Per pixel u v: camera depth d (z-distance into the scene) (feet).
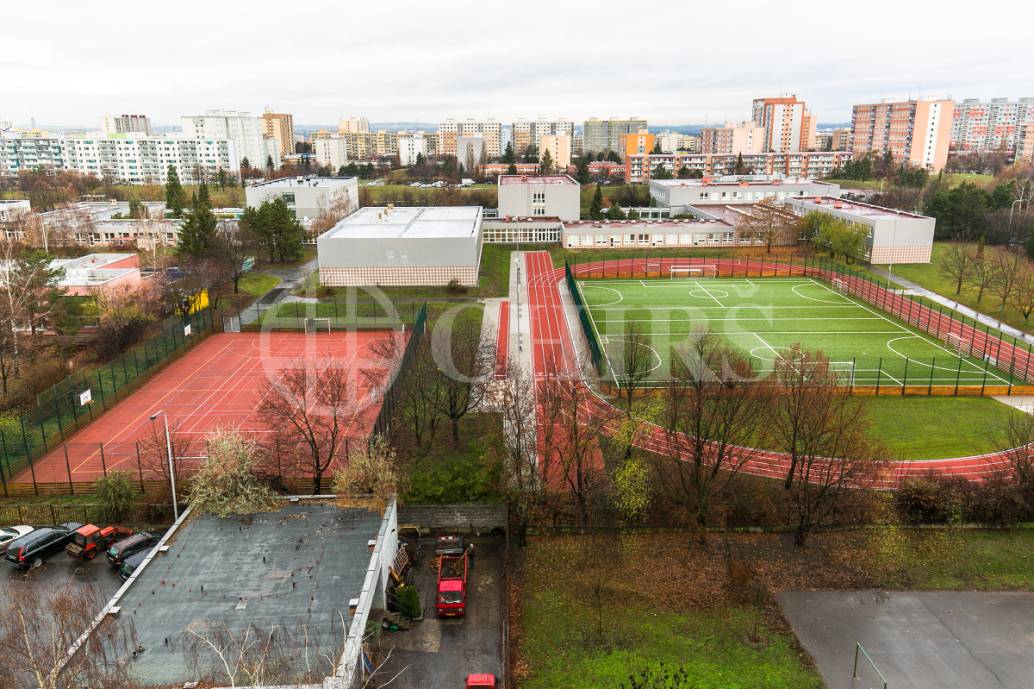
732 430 170.50
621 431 160.15
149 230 449.89
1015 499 150.51
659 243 472.03
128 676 90.89
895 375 237.86
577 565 140.26
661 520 152.15
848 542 146.72
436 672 111.86
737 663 115.03
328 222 473.67
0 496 164.25
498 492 154.51
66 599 108.78
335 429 163.84
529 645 119.14
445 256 358.64
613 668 113.70
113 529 145.89
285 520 132.98
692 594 132.26
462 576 130.62
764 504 157.38
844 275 380.78
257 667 86.17
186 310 294.05
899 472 174.40
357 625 103.14
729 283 377.09
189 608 107.96
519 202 523.29
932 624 124.26
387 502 138.10
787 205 521.65
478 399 204.33
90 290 277.85
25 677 90.94
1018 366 246.68
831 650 118.11
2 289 239.71
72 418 202.59
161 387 232.94
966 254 361.71
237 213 537.24
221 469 136.98
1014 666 114.52
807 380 168.86
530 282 378.12
